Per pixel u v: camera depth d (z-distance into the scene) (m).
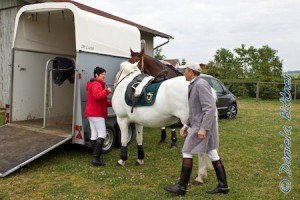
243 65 34.41
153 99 4.71
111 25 6.77
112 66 6.76
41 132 6.18
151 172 5.30
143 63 6.44
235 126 10.09
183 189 4.21
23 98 7.10
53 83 7.27
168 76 6.51
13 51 6.73
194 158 6.19
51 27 7.54
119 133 6.90
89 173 5.21
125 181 4.85
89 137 5.98
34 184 4.70
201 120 4.00
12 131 6.30
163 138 7.35
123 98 5.25
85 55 5.98
